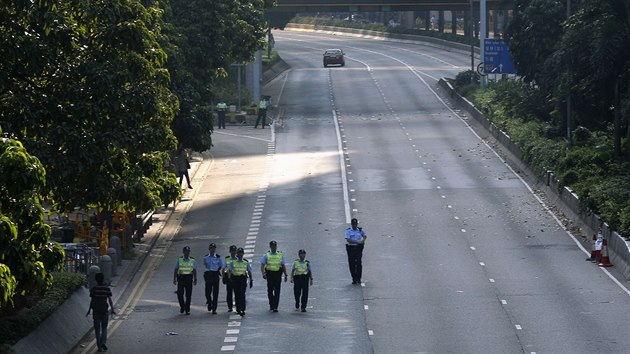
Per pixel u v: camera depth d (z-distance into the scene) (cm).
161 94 8412
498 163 15850
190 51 13850
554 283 9556
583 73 13788
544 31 18075
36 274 5794
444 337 7869
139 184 8094
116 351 7719
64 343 7744
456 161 16062
